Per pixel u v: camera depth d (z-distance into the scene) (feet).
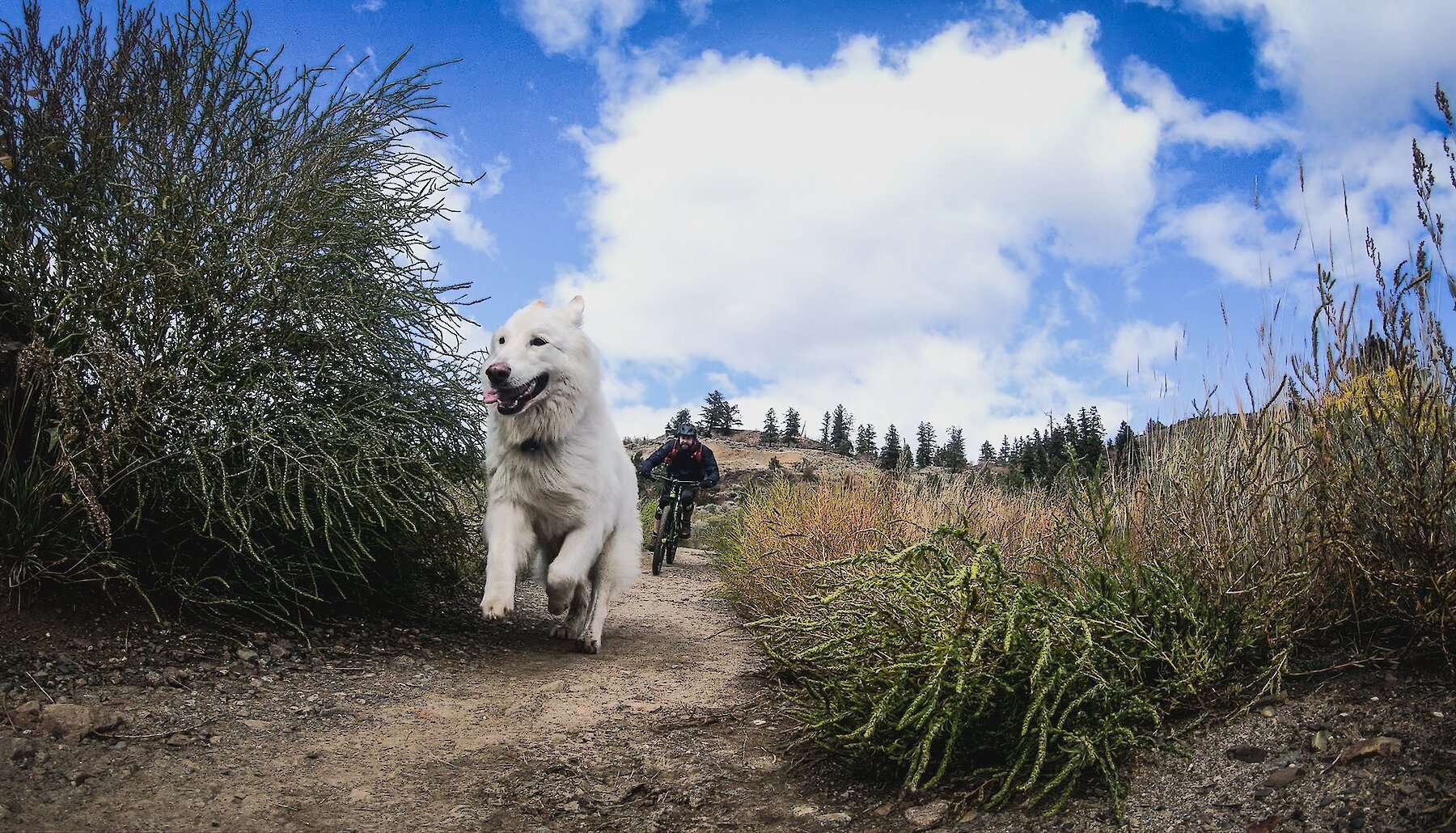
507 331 16.33
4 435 12.31
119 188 13.46
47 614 12.02
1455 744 6.83
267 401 14.06
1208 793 7.43
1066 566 11.12
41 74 13.46
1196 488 11.45
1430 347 9.03
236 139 14.89
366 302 15.07
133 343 13.19
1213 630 9.58
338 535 14.34
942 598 9.71
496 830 8.39
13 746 8.89
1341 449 9.75
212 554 14.11
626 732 11.64
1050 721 8.31
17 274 12.69
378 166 16.42
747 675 15.24
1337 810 6.55
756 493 41.83
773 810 8.92
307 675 12.93
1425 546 8.47
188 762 9.27
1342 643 9.32
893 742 9.06
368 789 9.16
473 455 17.37
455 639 16.56
